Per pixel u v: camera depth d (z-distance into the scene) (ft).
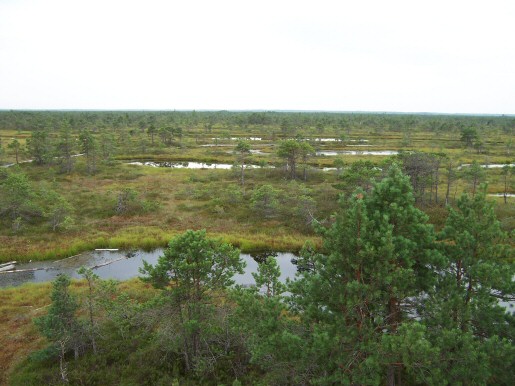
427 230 42.88
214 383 57.77
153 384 57.21
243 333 58.44
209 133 433.89
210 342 64.34
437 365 36.83
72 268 108.88
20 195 138.51
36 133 233.14
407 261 40.47
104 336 68.13
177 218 143.02
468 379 36.40
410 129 481.05
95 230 131.95
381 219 41.68
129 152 296.92
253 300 50.19
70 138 227.61
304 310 47.55
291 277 101.35
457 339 36.99
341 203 46.03
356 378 36.65
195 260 57.06
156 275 56.24
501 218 132.36
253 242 122.93
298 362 40.78
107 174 212.23
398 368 43.06
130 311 68.33
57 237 125.39
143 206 151.02
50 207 142.10
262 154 287.69
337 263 42.42
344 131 456.45
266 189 146.10
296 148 196.24
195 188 179.52
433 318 40.83
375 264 39.60
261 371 59.47
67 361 63.16
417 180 145.38
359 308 42.14
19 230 128.26
